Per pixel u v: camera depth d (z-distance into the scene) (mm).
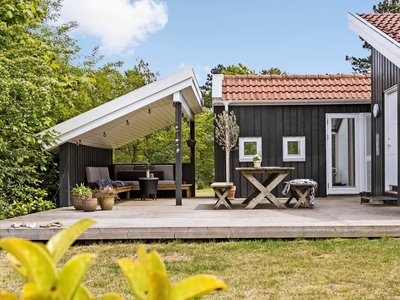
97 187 9266
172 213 6719
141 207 8008
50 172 9961
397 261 3951
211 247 4723
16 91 7090
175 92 8211
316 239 5043
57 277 757
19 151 7836
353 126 10445
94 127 8383
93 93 16266
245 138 10383
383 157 8070
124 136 11555
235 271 3709
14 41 7719
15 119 7312
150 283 772
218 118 10508
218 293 3094
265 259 4133
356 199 9258
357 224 5066
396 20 8328
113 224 5301
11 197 8492
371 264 3857
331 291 3098
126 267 828
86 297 806
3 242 723
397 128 7340
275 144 10406
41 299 657
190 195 11492
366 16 8734
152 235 5055
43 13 8641
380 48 7465
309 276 3520
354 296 2959
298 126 10414
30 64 7605
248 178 7312
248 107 10422
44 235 5098
